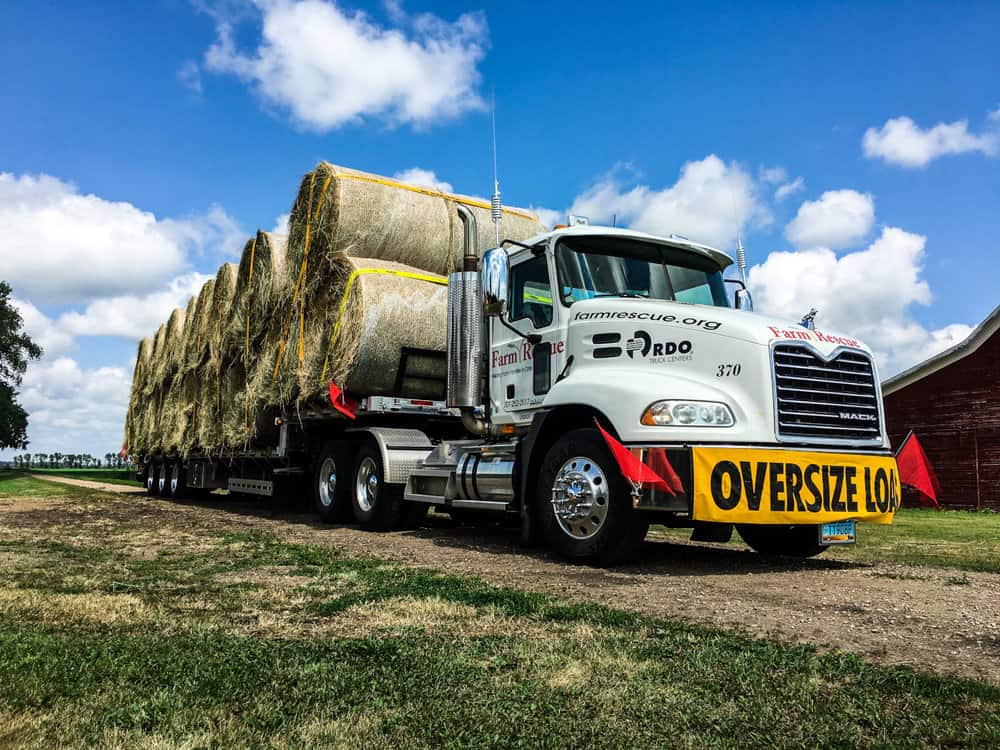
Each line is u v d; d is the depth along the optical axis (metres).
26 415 54.38
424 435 9.10
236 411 12.19
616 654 3.29
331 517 9.56
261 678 2.91
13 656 3.11
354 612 4.18
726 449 5.32
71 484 23.50
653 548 7.52
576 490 6.09
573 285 6.75
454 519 9.89
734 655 3.27
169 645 3.38
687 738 2.39
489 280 6.53
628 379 5.88
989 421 17.91
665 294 6.96
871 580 5.52
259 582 5.19
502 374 7.30
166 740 2.33
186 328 14.74
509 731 2.43
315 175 9.57
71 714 2.53
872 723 2.50
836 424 5.75
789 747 2.32
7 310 54.22
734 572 5.84
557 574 5.59
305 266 9.66
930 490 6.44
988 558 6.92
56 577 5.27
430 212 9.62
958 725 2.47
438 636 3.64
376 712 2.59
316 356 9.41
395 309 8.83
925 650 3.52
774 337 5.56
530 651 3.32
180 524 9.58
